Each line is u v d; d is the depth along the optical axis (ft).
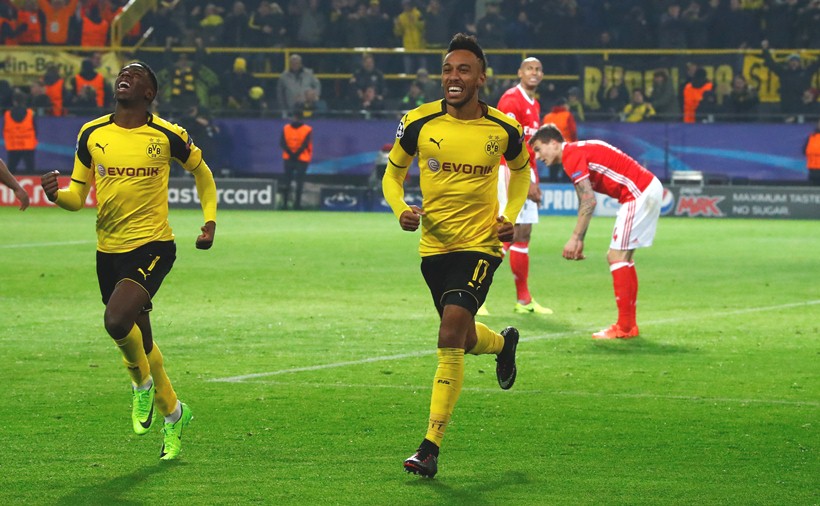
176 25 257.55
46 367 72.69
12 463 49.73
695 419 59.41
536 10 250.78
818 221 222.69
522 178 54.49
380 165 233.55
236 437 54.75
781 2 243.19
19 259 137.69
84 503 43.83
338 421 58.34
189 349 80.23
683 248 163.94
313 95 238.48
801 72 234.79
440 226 52.08
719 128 231.50
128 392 65.16
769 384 69.05
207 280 120.67
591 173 85.40
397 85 252.83
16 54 246.06
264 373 71.51
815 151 226.79
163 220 54.03
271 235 176.35
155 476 47.80
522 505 44.01
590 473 48.75
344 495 45.19
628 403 63.31
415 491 45.83
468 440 54.65
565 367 74.54
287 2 259.80
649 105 234.99
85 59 241.76
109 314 50.08
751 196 228.63
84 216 212.64
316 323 92.58
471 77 51.08
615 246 86.58
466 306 50.19
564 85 245.04
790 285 121.70
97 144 53.16
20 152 235.81
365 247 158.10
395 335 86.94
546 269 136.46
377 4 253.03
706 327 92.43
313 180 240.32
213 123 238.48
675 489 46.26
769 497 45.09
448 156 51.44
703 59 235.81
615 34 248.73
